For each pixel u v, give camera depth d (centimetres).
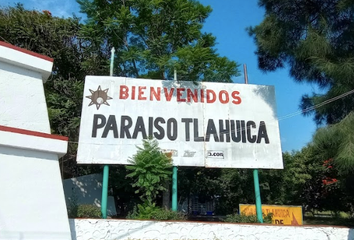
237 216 1295
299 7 1450
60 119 1742
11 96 1007
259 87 1436
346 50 1323
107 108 1316
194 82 1405
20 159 905
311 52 1304
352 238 1225
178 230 1166
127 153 1272
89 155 1250
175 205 1261
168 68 1560
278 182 2073
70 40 1992
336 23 1362
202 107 1375
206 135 1339
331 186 2200
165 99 1362
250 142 1354
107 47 1950
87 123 1286
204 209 2306
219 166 1310
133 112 1327
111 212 1794
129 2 1802
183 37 1844
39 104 1053
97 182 1797
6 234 840
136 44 1841
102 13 1795
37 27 1927
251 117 1390
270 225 1211
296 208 1411
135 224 1150
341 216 2486
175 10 1780
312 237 1215
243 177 2036
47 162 949
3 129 878
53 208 929
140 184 1228
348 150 1085
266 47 1488
